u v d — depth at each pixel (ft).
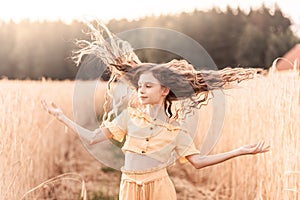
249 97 25.77
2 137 19.43
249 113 25.89
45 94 35.27
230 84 15.07
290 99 18.61
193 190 30.48
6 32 164.35
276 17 158.92
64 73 157.99
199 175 33.24
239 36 160.45
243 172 25.72
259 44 158.81
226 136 30.71
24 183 22.27
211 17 161.07
